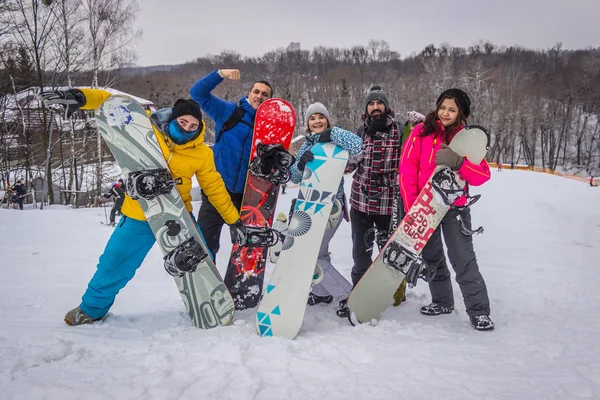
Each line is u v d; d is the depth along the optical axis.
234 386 1.65
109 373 1.71
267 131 2.77
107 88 17.73
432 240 2.77
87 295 2.45
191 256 2.40
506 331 2.51
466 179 2.60
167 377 1.70
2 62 17.11
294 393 1.63
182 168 2.48
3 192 18.55
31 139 18.89
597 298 3.31
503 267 4.64
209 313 2.48
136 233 2.45
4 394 1.50
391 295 2.64
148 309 2.92
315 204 2.54
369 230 2.96
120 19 17.56
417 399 1.62
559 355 2.12
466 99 2.63
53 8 16.83
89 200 19.95
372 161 3.03
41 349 1.90
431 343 2.28
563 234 7.79
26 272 4.19
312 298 3.08
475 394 1.68
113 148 2.43
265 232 2.60
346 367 1.92
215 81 2.90
